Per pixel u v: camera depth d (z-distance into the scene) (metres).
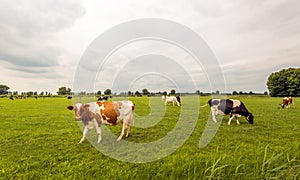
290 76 64.12
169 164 4.50
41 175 4.18
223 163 4.39
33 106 22.59
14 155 5.48
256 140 7.07
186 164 4.34
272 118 12.52
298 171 3.91
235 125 10.14
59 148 6.11
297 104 25.59
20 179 3.99
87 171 4.30
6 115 14.25
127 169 4.45
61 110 17.94
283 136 7.71
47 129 9.15
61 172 4.35
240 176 3.88
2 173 4.24
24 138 7.38
